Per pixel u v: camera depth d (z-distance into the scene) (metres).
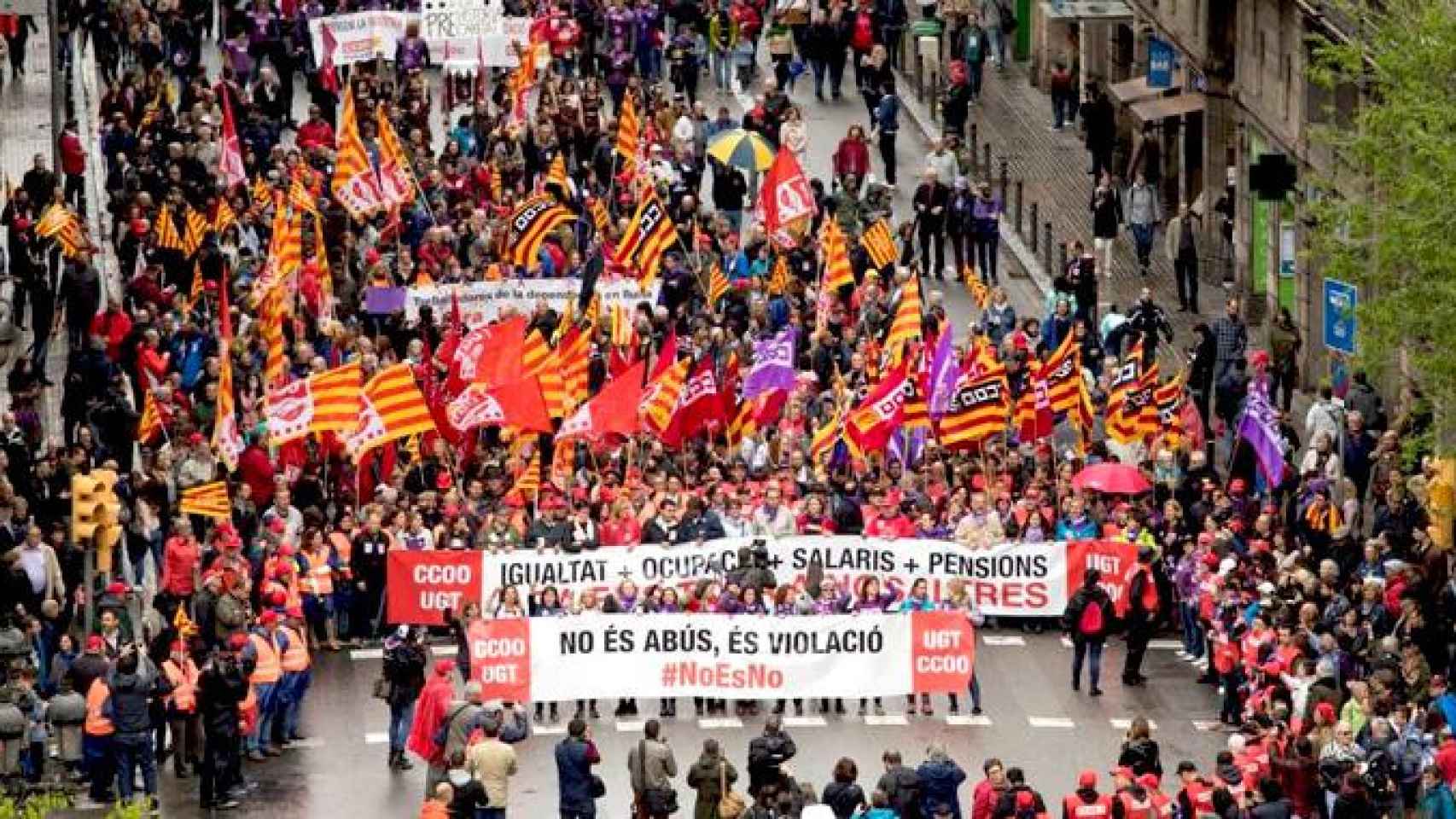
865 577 78.94
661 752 69.12
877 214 103.81
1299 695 72.06
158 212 96.50
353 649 79.88
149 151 100.62
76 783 72.00
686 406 83.50
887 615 76.56
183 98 107.44
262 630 74.06
